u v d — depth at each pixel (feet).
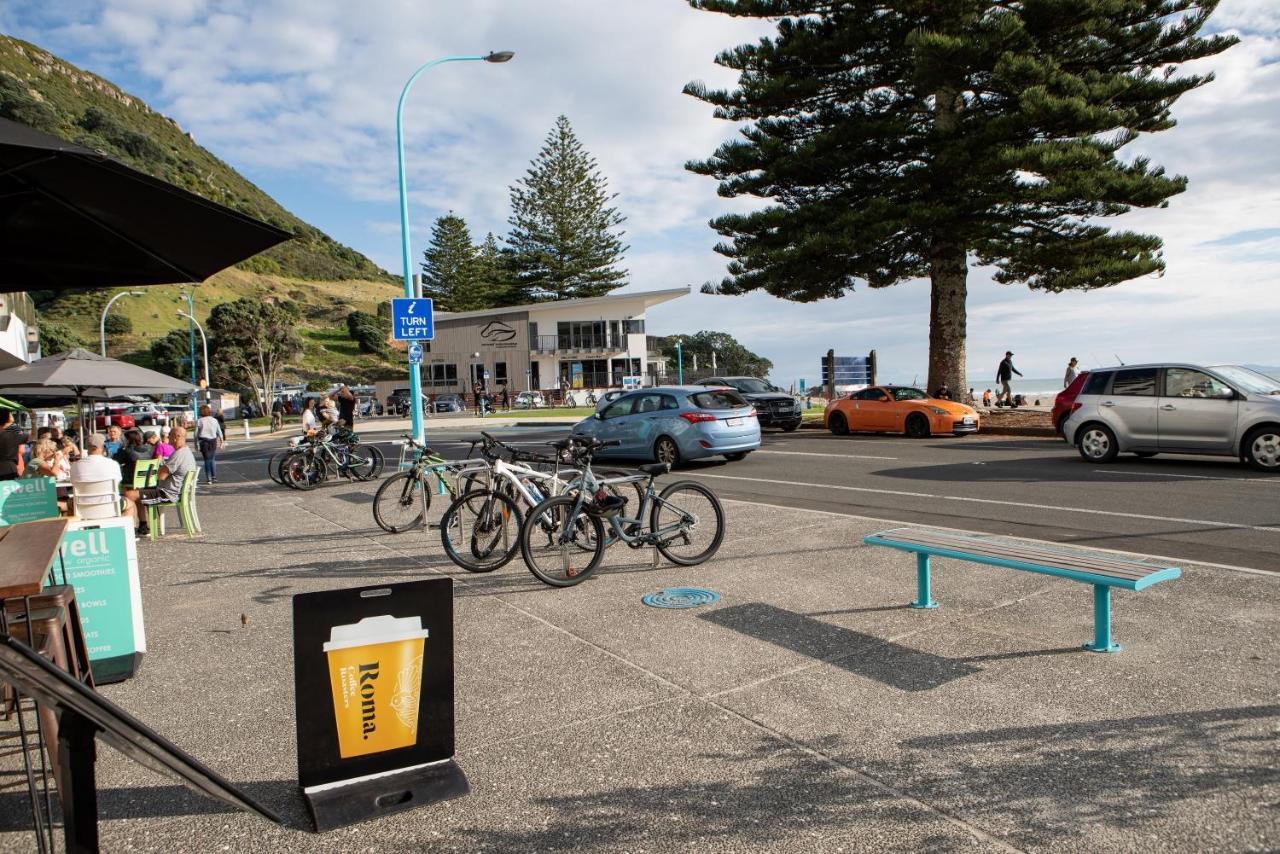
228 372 243.40
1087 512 29.53
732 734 12.20
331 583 22.45
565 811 10.24
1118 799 9.93
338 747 10.50
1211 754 10.91
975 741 11.62
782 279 79.51
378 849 9.55
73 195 11.55
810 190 83.87
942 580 20.31
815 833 9.50
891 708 12.86
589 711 13.25
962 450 54.08
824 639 16.26
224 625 18.83
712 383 81.35
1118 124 67.67
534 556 21.44
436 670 11.08
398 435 101.81
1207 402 40.52
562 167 236.43
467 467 28.86
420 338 40.24
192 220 12.30
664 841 9.48
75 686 6.61
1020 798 10.06
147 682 15.29
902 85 81.56
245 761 11.96
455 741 12.34
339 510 37.14
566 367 217.56
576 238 240.53
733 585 20.66
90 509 25.57
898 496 35.19
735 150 82.84
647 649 16.08
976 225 72.59
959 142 71.36
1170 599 17.89
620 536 22.15
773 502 35.04
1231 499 31.07
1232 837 9.05
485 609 19.34
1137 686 13.24
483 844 9.58
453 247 267.59
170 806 10.69
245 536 30.89
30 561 10.72
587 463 22.39
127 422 111.45
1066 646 15.24
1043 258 74.95
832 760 11.26
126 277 14.39
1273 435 38.27
